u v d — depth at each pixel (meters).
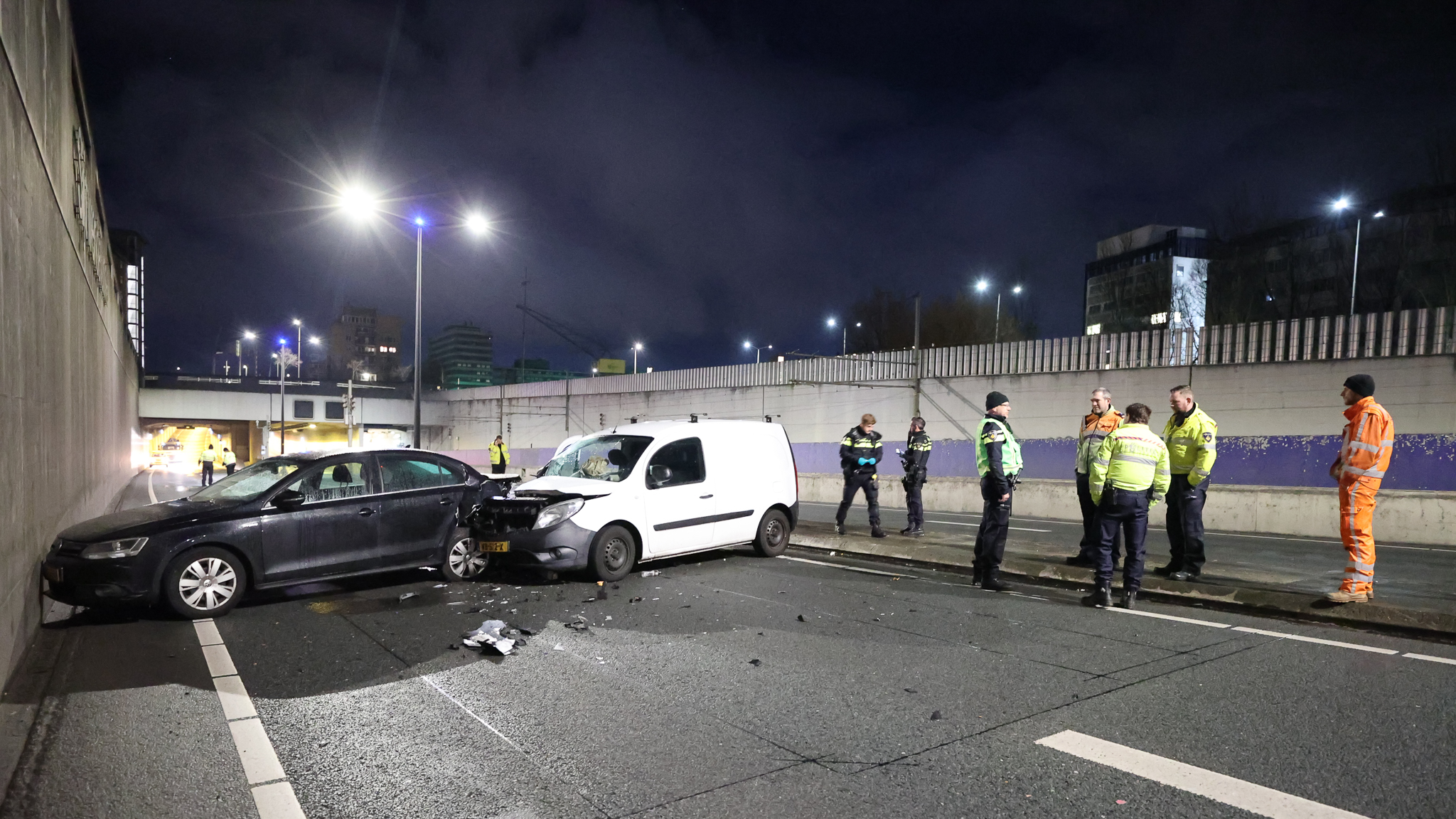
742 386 48.72
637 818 3.31
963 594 7.95
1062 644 6.00
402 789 3.62
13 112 5.69
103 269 16.02
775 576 8.98
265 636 6.41
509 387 66.62
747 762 3.88
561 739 4.19
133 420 35.25
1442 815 3.27
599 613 7.11
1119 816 3.29
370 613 7.23
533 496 8.62
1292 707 4.56
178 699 4.89
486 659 5.69
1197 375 30.64
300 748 4.11
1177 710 4.54
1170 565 8.23
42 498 6.93
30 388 6.28
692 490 9.41
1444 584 7.98
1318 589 7.38
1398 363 26.12
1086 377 33.66
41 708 4.74
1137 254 71.56
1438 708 4.52
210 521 7.17
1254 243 45.28
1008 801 3.44
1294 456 20.06
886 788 3.57
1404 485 16.80
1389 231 39.97
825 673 5.30
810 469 32.47
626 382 56.81
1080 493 9.00
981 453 8.28
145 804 3.49
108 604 6.77
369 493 8.27
